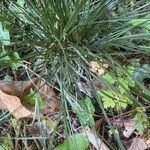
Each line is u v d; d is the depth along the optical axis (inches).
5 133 14.5
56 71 14.0
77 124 14.3
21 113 14.0
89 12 13.7
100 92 13.8
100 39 14.1
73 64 14.5
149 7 15.0
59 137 14.1
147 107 14.3
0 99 14.1
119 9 14.6
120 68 13.2
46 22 13.2
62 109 13.2
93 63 13.8
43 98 14.4
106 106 13.6
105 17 14.3
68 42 14.0
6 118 14.3
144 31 14.3
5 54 13.3
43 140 13.8
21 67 15.3
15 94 14.3
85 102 13.9
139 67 14.3
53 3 12.9
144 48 13.8
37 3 13.6
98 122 14.2
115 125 14.2
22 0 14.9
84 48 13.9
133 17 13.4
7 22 13.9
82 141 13.3
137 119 13.7
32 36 14.1
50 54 13.7
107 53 13.7
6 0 14.8
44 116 14.3
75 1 13.3
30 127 14.4
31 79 14.4
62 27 13.5
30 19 13.7
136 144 13.8
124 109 14.3
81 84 14.4
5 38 14.3
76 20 13.6
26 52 15.0
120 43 13.9
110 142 14.1
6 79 15.2
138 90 14.2
